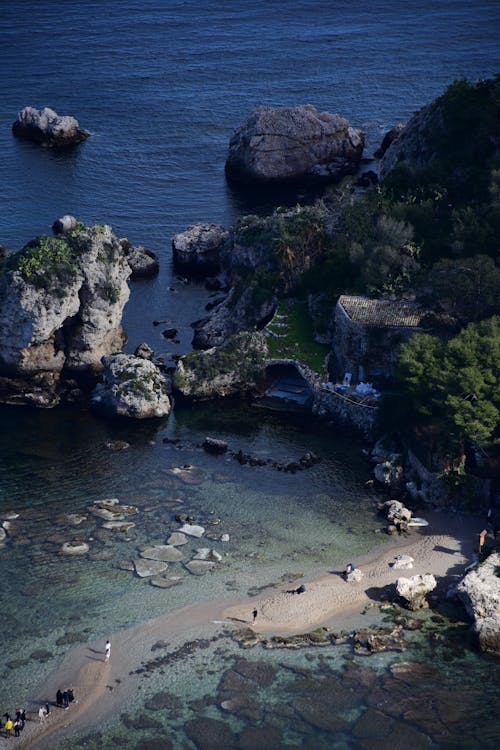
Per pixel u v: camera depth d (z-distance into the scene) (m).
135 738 82.44
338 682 88.38
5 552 103.19
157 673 88.88
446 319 126.62
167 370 136.50
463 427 109.50
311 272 142.88
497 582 96.94
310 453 120.06
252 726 83.81
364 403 125.25
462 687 88.19
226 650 91.62
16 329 128.62
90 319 132.12
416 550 104.81
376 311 129.62
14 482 115.12
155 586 99.00
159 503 111.81
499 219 137.38
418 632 94.12
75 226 136.25
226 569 101.69
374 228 143.38
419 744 82.44
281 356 134.00
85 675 88.38
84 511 110.12
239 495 113.56
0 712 84.44
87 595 97.56
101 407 128.50
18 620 94.25
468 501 110.62
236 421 127.88
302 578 100.69
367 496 113.75
